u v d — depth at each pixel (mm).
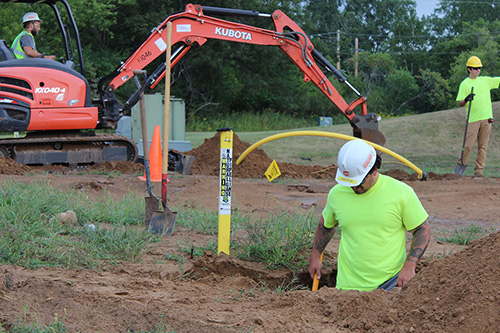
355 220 4227
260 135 25016
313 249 4660
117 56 38969
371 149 4090
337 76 13297
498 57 53500
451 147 21250
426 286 3379
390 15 79875
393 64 55156
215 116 42656
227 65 42906
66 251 4789
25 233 5055
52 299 3537
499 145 21266
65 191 7906
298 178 13242
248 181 11898
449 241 6387
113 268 4668
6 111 11523
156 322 3234
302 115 48438
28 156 12086
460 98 12492
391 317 3211
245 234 6105
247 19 39469
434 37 72625
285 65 43844
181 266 4816
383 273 4207
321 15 77062
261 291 4270
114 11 38875
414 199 4172
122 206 7094
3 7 31609
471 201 9211
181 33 12586
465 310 2961
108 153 12898
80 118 12109
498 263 3137
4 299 3447
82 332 3080
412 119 24641
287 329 3230
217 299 3877
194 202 8531
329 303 3607
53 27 35594
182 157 13055
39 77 11727
